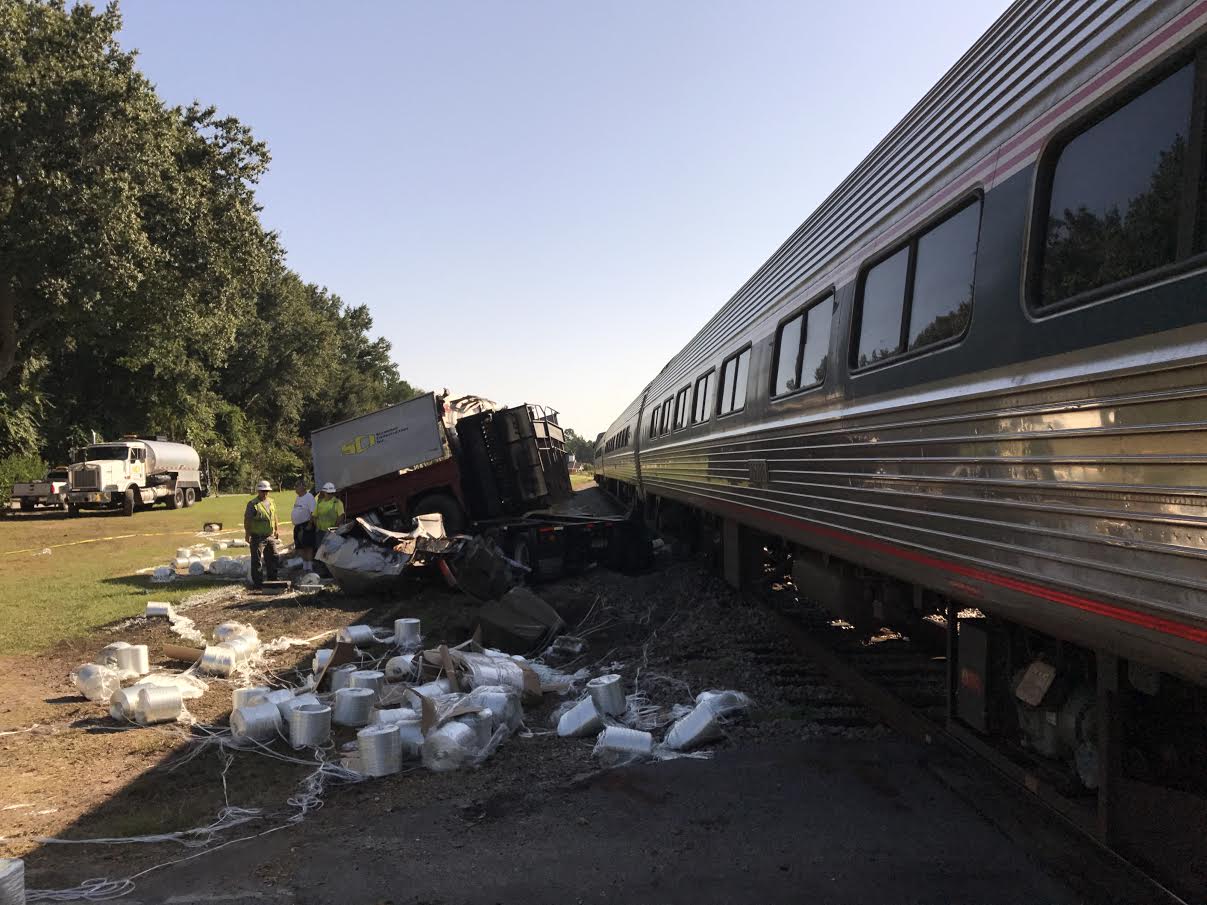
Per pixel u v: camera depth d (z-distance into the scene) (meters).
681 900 3.29
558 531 12.58
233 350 55.41
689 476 11.62
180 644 8.58
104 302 27.56
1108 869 3.28
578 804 4.30
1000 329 3.45
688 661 7.23
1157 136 2.61
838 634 7.82
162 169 26.75
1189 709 3.09
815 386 6.14
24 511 32.69
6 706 6.61
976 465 3.61
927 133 4.48
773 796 4.28
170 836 4.06
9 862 3.07
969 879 3.35
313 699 5.80
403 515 14.29
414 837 3.97
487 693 5.49
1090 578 2.80
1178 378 2.38
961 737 4.38
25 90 23.73
